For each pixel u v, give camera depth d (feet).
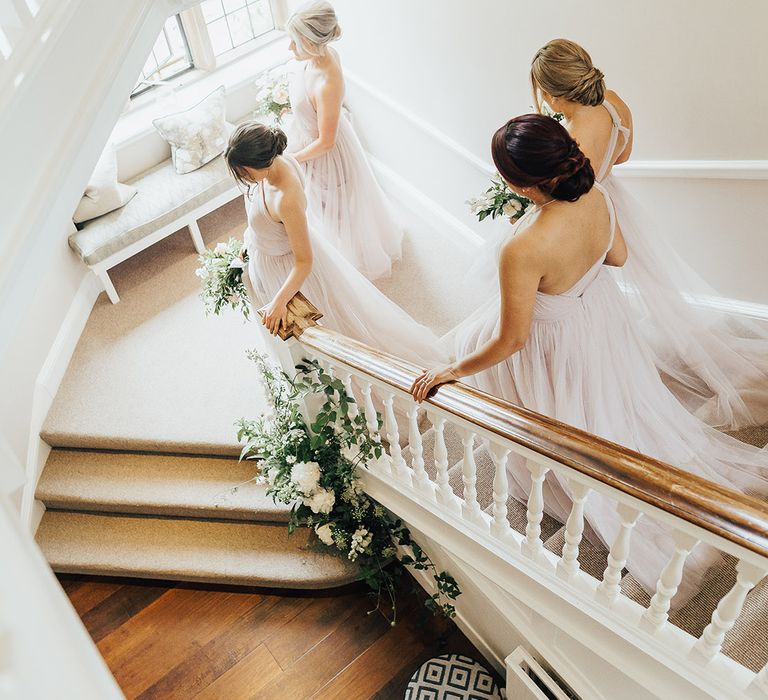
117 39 7.79
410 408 8.36
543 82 7.77
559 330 7.60
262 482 11.94
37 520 13.26
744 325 10.26
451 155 13.75
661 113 9.69
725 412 9.24
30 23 6.62
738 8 8.14
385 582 12.92
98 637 12.75
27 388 13.05
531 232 6.73
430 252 14.76
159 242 16.61
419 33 12.63
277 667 12.29
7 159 6.26
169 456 13.42
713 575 7.63
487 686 11.31
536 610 8.43
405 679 12.15
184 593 13.12
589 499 7.79
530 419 6.57
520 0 10.46
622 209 8.86
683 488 5.57
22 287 6.57
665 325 9.44
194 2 9.01
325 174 12.77
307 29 10.68
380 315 11.36
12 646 1.49
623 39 9.48
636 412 8.37
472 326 9.37
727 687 6.49
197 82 16.48
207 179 15.34
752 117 8.77
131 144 15.35
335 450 10.94
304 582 12.35
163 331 14.80
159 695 12.10
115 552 12.92
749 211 9.59
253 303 10.84
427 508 9.36
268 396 11.66
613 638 7.61
